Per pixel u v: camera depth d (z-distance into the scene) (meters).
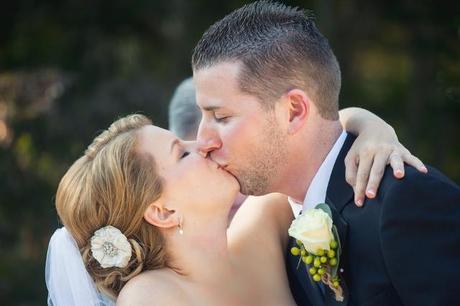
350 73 12.67
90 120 11.41
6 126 11.27
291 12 3.99
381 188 3.66
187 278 3.93
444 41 10.04
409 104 11.66
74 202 3.96
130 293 3.80
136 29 12.62
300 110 3.87
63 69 11.85
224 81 3.83
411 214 3.56
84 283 3.97
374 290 3.66
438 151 11.27
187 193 3.92
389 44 12.65
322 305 4.01
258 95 3.82
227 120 3.87
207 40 3.94
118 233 3.89
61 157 11.24
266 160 3.88
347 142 3.95
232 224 4.33
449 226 3.55
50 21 12.30
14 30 12.20
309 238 3.69
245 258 4.14
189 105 5.33
